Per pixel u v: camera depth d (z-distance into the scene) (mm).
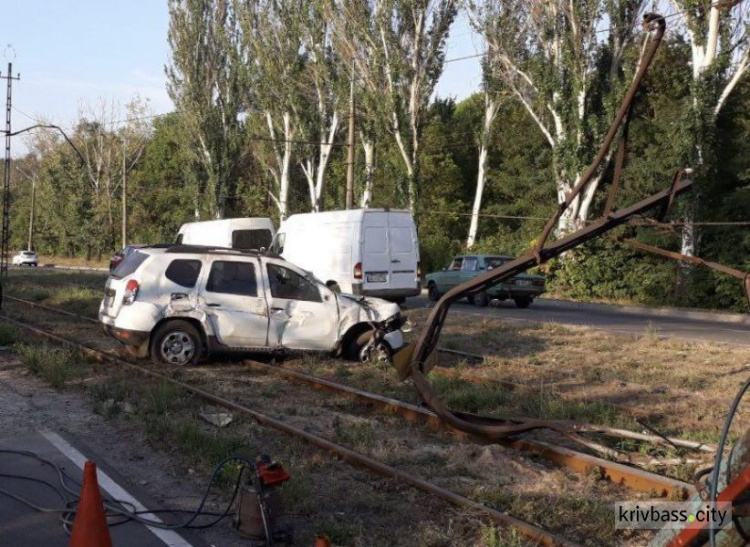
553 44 32156
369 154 39156
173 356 12125
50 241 83312
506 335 17062
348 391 10125
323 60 40062
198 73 47438
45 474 6676
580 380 11719
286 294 12656
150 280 12133
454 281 27672
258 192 52312
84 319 18172
